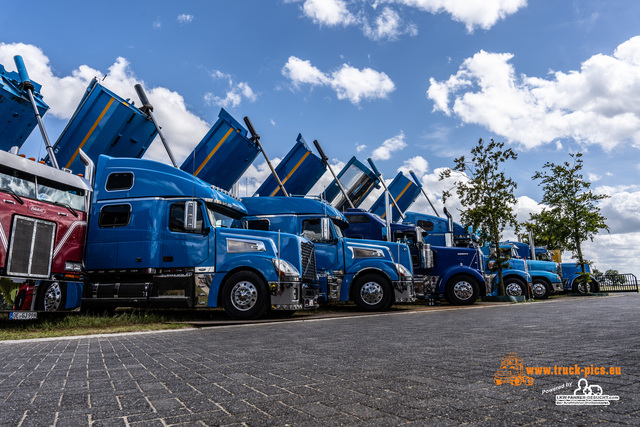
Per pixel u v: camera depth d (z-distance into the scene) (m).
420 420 1.77
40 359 3.85
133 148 12.61
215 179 14.23
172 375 2.93
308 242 10.02
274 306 8.77
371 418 1.82
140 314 9.46
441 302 14.60
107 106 11.57
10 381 2.82
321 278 10.98
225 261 8.97
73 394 2.41
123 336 6.10
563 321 6.39
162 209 9.22
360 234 13.01
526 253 21.30
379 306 10.87
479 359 3.21
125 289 9.01
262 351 4.07
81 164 11.98
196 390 2.45
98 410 2.07
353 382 2.54
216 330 6.73
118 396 2.35
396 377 2.64
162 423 1.85
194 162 13.68
